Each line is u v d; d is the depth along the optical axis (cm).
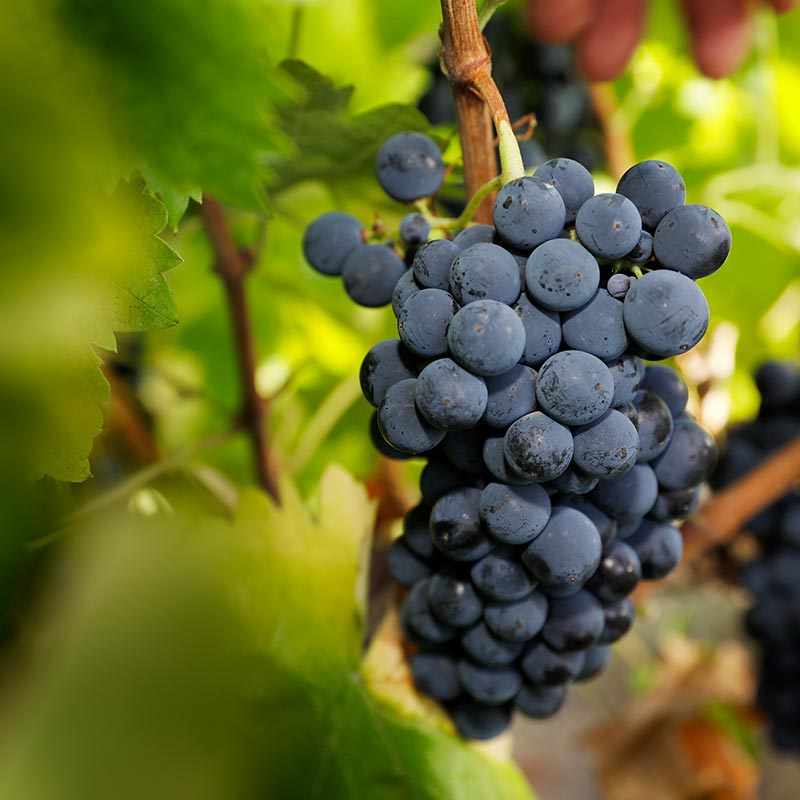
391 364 32
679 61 66
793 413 49
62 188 23
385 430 31
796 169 68
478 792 38
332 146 41
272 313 64
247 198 30
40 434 24
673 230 30
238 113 28
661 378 34
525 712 37
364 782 37
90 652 29
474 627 34
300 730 37
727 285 65
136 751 28
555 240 29
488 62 33
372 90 68
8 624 31
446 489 33
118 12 25
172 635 29
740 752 65
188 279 61
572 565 32
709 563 56
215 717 29
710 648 71
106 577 30
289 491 39
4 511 25
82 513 37
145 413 55
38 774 28
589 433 30
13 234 22
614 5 54
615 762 65
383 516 56
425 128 40
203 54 26
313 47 66
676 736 64
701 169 68
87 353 28
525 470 30
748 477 45
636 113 66
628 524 34
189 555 30
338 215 36
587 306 30
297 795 36
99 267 25
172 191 30
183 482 45
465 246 31
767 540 51
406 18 65
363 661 39
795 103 69
